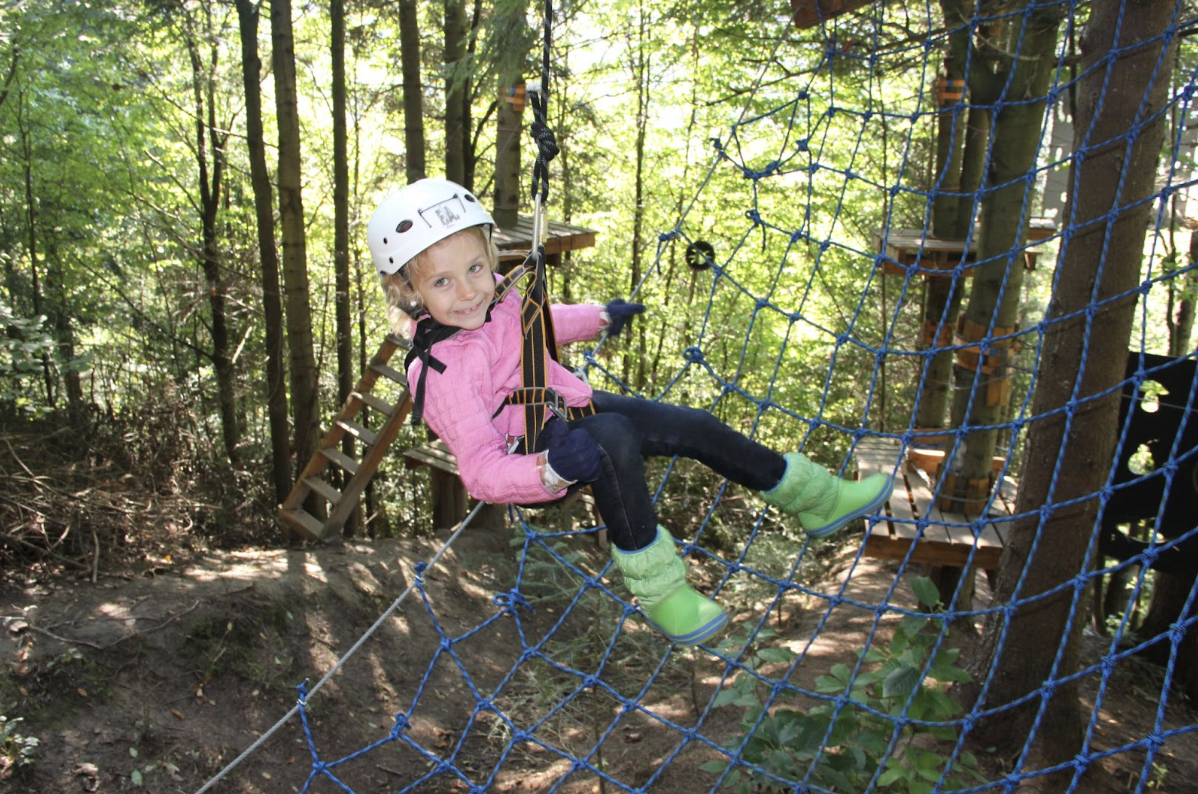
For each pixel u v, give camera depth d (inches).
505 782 206.1
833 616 272.2
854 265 513.7
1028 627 160.6
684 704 229.8
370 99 526.3
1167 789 174.7
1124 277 137.9
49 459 269.1
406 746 218.2
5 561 228.8
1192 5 159.0
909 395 519.2
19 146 389.7
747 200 525.0
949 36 203.5
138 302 471.2
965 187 295.9
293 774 198.2
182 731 192.7
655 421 85.7
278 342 401.4
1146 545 199.2
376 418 557.3
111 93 394.9
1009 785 81.4
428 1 412.5
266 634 230.4
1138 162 131.0
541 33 231.6
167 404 351.9
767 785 146.1
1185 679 221.3
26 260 427.8
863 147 468.8
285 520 322.0
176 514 287.7
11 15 339.6
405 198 75.2
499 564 312.3
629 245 617.6
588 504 383.6
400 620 263.4
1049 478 151.7
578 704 235.0
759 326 565.3
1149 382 197.5
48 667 189.0
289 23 342.0
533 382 79.3
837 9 116.1
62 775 171.8
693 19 274.8
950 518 211.6
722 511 463.2
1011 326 210.8
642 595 82.4
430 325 78.5
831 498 90.0
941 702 120.6
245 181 509.4
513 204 337.1
